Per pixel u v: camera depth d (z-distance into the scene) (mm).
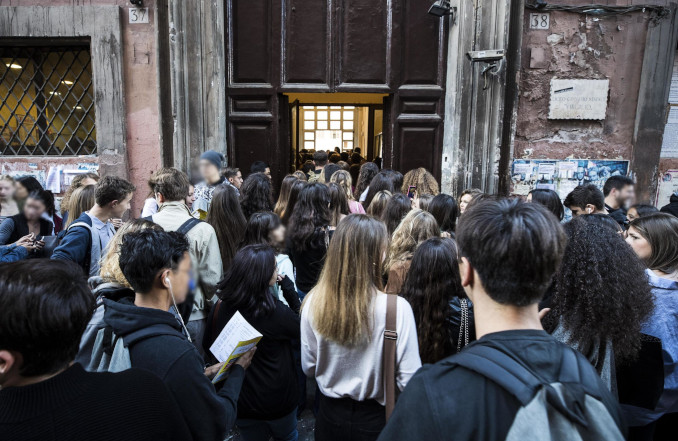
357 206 3973
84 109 5273
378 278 1636
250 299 1905
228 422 1433
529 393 748
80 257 2482
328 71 5094
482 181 4992
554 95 5035
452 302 1838
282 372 1978
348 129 11625
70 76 5246
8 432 836
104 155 5078
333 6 5012
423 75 5133
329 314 1553
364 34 5059
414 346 1568
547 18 4930
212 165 4332
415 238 2334
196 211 3857
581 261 1492
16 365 892
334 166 5234
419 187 4246
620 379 1616
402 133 5223
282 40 5039
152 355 1250
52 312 887
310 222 2879
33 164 5211
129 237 1402
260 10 4984
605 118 5094
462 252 937
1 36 4906
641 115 5031
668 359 1688
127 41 4957
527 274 836
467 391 786
